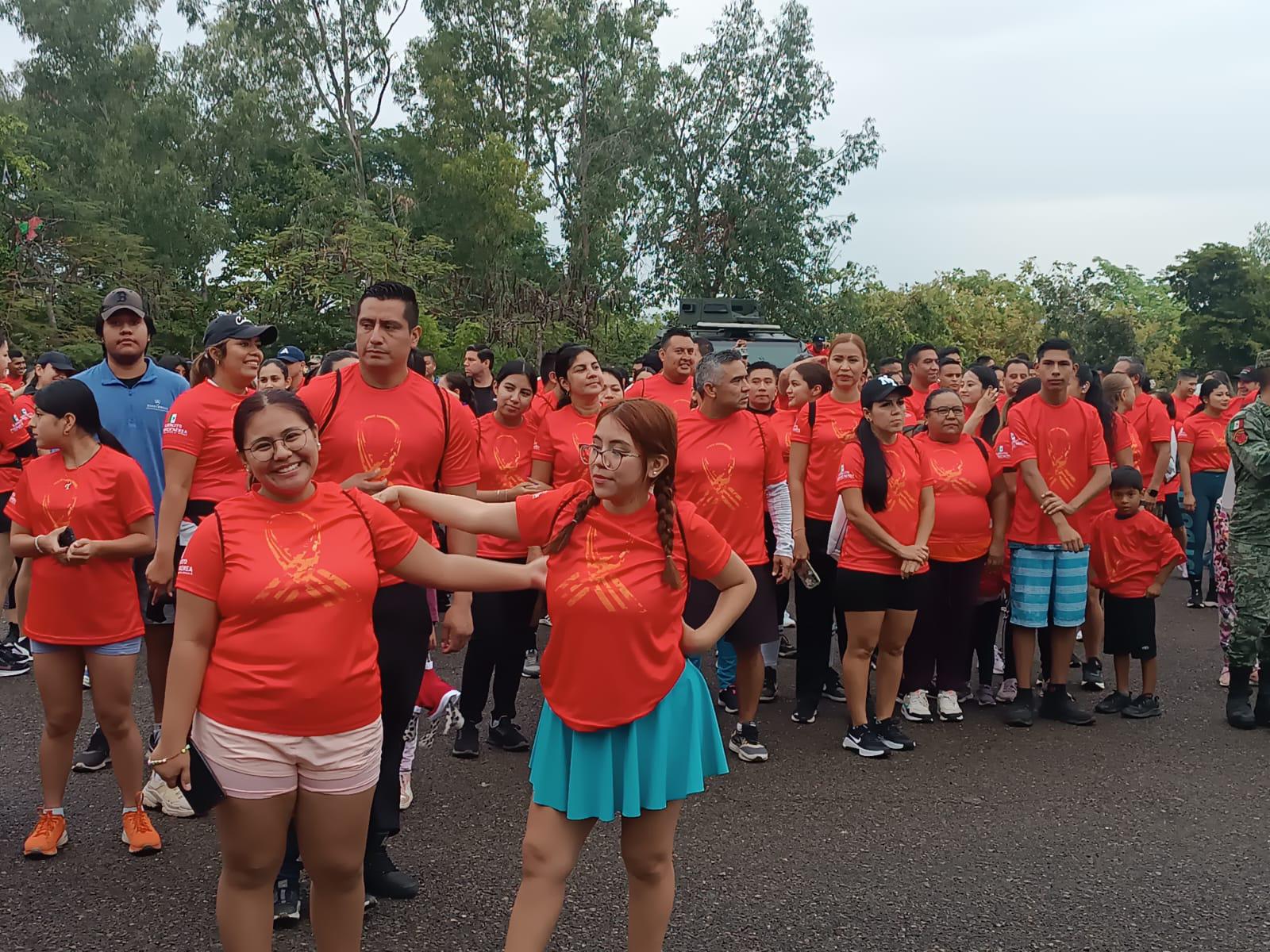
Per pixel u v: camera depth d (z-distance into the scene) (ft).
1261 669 20.97
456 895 13.20
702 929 12.44
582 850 14.67
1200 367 150.61
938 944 12.15
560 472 20.17
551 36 108.06
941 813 16.30
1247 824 15.96
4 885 13.29
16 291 83.25
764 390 21.62
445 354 80.79
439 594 28.76
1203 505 32.94
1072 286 142.00
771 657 22.88
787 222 104.94
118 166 105.81
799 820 15.98
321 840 9.79
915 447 19.35
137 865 13.94
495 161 103.35
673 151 106.52
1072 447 21.03
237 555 9.46
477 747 18.74
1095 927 12.60
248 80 119.24
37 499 14.08
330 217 100.48
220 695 9.33
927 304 125.08
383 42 110.52
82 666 14.21
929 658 21.44
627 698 9.88
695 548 10.27
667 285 109.50
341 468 12.98
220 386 16.15
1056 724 21.21
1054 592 21.02
